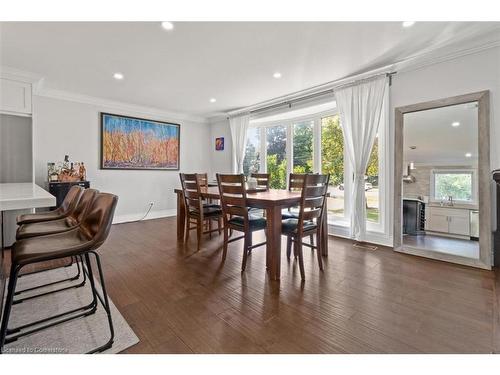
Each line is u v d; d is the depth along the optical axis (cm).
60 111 397
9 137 336
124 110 469
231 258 272
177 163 548
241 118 512
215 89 383
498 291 195
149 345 133
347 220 376
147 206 504
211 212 320
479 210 244
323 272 234
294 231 228
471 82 247
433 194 273
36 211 344
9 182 336
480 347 132
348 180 375
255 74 323
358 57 274
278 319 158
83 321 154
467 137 251
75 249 123
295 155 462
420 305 175
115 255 280
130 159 477
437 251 268
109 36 232
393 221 303
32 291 192
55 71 315
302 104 408
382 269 241
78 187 206
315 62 286
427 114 277
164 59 280
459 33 228
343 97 339
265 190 326
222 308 171
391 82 302
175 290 197
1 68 303
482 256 242
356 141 325
